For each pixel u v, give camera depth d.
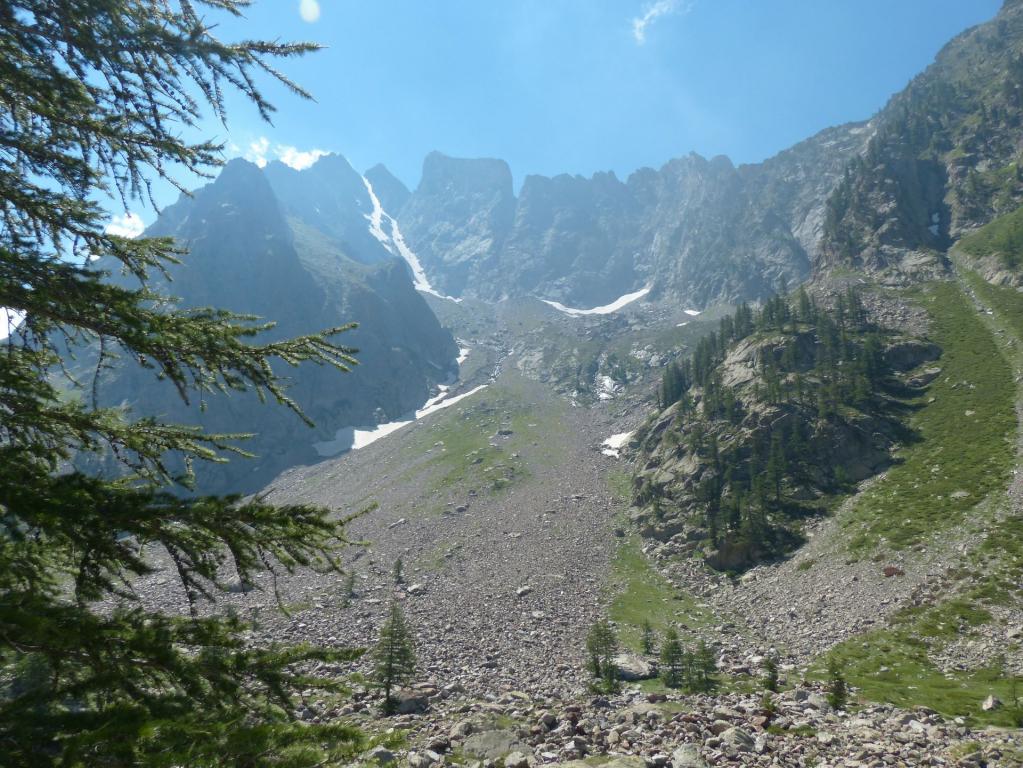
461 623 72.00
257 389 7.99
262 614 71.94
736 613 73.12
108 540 6.48
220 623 6.84
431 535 117.06
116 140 7.88
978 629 51.38
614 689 45.16
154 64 7.55
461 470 159.50
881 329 135.12
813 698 35.72
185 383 7.66
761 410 114.31
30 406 6.96
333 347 8.20
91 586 6.89
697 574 87.81
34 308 6.84
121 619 6.36
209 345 7.37
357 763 5.91
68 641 5.49
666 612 76.56
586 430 192.62
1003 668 44.38
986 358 110.25
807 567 77.56
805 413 110.19
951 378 109.25
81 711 5.62
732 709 33.00
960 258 160.62
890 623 57.16
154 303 8.03
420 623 71.31
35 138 7.71
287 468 197.62
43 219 7.58
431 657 58.81
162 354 7.44
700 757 21.67
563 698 40.44
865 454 97.94
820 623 62.66
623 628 70.75
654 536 103.19
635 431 169.62
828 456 99.81
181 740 5.38
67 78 7.05
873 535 76.44
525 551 104.81
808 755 22.92
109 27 7.00
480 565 99.00
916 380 113.06
